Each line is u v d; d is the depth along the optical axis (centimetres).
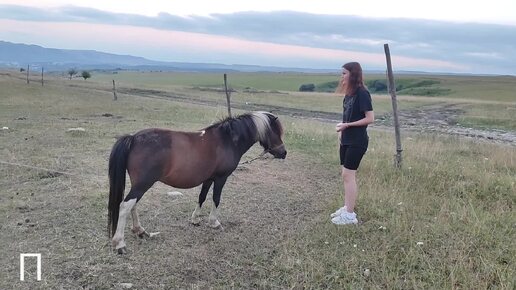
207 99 3528
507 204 779
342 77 639
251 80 12394
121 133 1429
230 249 579
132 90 4253
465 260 538
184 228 644
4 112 1953
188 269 519
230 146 613
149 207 724
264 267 531
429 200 775
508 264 528
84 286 472
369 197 768
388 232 635
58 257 529
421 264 531
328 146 1358
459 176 932
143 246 573
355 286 490
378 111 3344
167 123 1705
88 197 752
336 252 569
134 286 478
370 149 1236
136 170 537
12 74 5728
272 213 724
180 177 566
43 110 2095
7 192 773
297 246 591
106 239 585
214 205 637
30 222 638
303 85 9812
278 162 1104
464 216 686
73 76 10456
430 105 4038
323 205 766
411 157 1126
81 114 1998
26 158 1021
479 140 1825
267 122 656
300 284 494
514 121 2666
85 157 1060
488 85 9238
